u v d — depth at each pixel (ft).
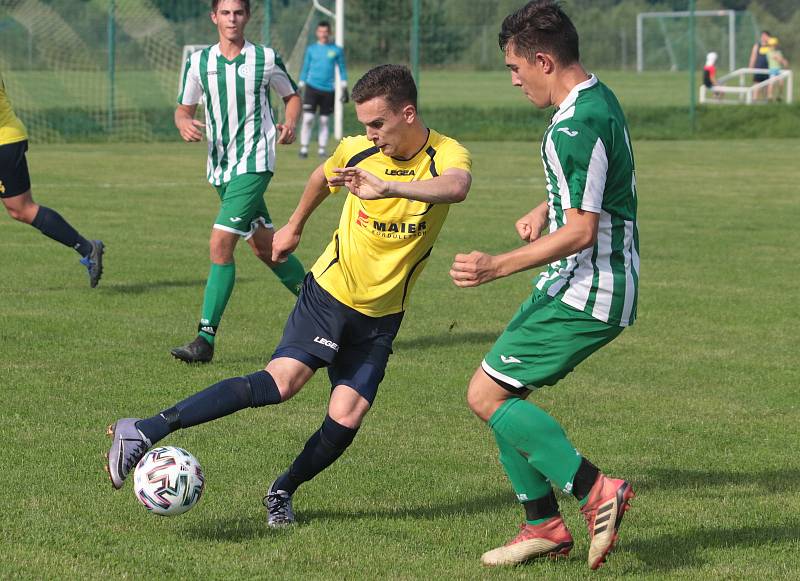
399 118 39.11
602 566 37.06
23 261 94.02
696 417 55.72
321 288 40.73
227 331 71.72
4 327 70.33
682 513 42.32
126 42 253.85
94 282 80.33
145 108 235.81
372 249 40.40
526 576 36.14
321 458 39.65
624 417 55.52
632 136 256.32
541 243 34.24
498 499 43.45
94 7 253.85
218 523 40.11
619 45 407.44
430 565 36.76
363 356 40.96
